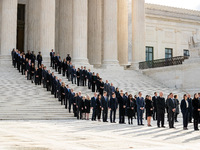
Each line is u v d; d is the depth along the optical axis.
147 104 20.55
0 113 23.42
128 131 16.41
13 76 31.86
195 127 18.30
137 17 46.31
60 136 13.59
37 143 11.37
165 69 39.03
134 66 45.25
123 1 52.16
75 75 32.56
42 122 21.05
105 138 13.20
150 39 60.25
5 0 39.06
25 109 24.67
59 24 48.16
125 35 51.84
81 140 12.40
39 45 43.41
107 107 22.91
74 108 24.95
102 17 50.41
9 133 14.34
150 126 20.25
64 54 47.22
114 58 43.59
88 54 49.72
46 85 29.08
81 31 40.97
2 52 38.38
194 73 35.66
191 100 19.25
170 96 19.55
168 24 62.75
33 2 44.12
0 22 43.91
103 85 30.11
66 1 47.72
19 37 48.19
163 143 12.08
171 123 19.34
